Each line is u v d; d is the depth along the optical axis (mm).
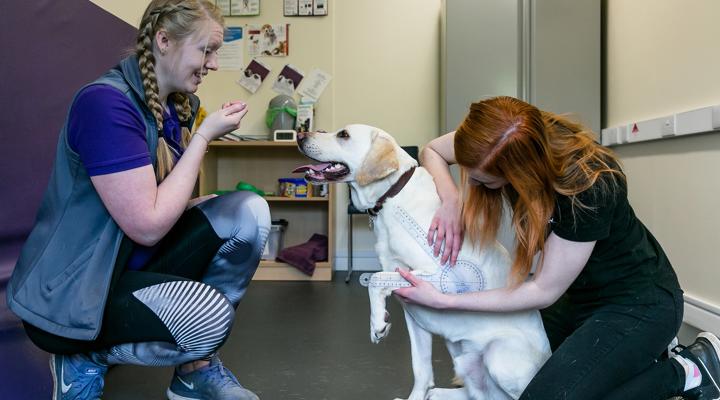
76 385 1129
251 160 3900
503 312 1206
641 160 2430
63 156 1044
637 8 2545
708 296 1847
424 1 3822
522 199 1036
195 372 1341
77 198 1040
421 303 1168
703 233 1876
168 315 1075
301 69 3846
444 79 3299
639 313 1093
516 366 1131
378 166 1332
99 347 1115
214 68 1196
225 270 1360
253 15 3844
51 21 1589
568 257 1055
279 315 2422
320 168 1467
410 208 1310
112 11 2219
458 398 1352
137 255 1215
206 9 1131
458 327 1239
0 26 1368
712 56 1837
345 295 2908
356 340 2010
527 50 3133
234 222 1305
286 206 3893
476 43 3225
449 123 3273
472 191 1211
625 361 1053
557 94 3074
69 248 1035
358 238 3873
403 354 1844
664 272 1157
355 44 3855
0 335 1205
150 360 1145
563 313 1317
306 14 3818
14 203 1396
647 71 2420
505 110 1010
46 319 1009
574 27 3057
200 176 3531
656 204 2266
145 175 1021
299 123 3697
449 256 1244
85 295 1010
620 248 1120
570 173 1032
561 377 1031
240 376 1618
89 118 999
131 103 1046
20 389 1192
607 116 3012
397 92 3854
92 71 1812
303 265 3375
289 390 1509
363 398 1456
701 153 1894
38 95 1510
